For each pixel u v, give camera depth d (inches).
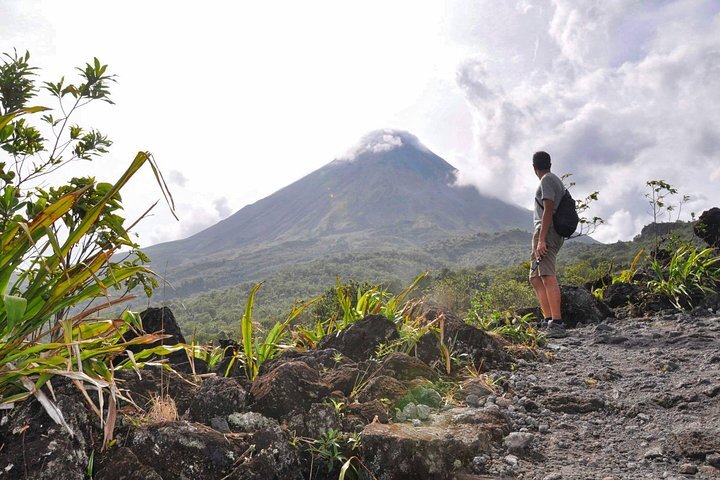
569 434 129.1
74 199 91.0
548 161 247.3
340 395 124.4
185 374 132.9
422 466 103.0
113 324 98.8
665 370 173.0
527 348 196.4
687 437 120.9
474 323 233.5
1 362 88.1
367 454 105.0
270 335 157.9
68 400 93.8
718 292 265.9
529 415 139.2
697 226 341.4
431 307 195.2
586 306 276.2
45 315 93.8
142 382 116.4
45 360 87.8
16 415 91.0
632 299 297.3
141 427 95.8
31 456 82.6
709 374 163.9
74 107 159.8
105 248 109.7
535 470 109.7
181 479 90.7
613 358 192.1
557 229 240.8
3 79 148.9
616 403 146.0
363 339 161.5
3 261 90.8
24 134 155.6
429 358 163.9
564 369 178.2
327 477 102.2
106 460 89.7
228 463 94.3
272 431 101.4
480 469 108.3
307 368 127.4
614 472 109.4
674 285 278.8
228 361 149.9
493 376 163.8
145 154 91.1
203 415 110.0
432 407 135.2
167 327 151.9
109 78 161.0
